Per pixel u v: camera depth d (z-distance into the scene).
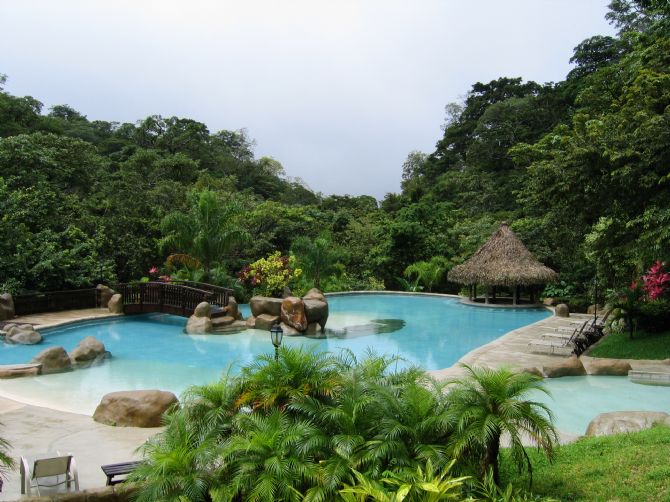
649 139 10.14
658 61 11.95
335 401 4.98
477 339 14.98
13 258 16.83
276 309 15.43
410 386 4.75
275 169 63.97
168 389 9.40
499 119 44.59
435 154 55.00
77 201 22.28
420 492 3.85
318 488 4.05
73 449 6.05
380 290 27.55
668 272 13.41
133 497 4.48
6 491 4.86
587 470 4.95
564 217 13.56
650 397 8.96
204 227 20.56
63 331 14.83
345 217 35.59
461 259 27.81
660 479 4.54
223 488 4.11
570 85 40.25
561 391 9.31
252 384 5.16
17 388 9.13
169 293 16.44
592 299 20.59
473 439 4.26
